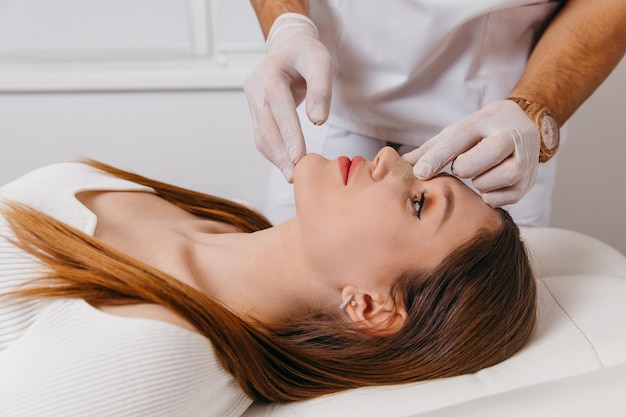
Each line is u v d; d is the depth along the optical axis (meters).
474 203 1.22
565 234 1.59
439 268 1.18
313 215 1.19
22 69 2.24
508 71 1.47
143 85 2.22
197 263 1.22
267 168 2.37
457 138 1.19
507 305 1.19
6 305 1.04
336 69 1.48
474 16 1.35
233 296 1.22
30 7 2.20
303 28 1.35
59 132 2.29
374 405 1.09
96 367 0.97
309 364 1.16
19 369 0.98
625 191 2.34
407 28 1.37
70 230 1.11
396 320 1.21
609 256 1.53
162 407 0.99
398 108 1.50
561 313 1.27
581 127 2.26
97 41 2.24
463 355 1.17
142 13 2.22
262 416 1.13
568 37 1.37
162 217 1.33
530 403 0.97
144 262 1.16
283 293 1.23
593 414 0.95
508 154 1.17
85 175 1.32
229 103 2.28
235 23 2.24
